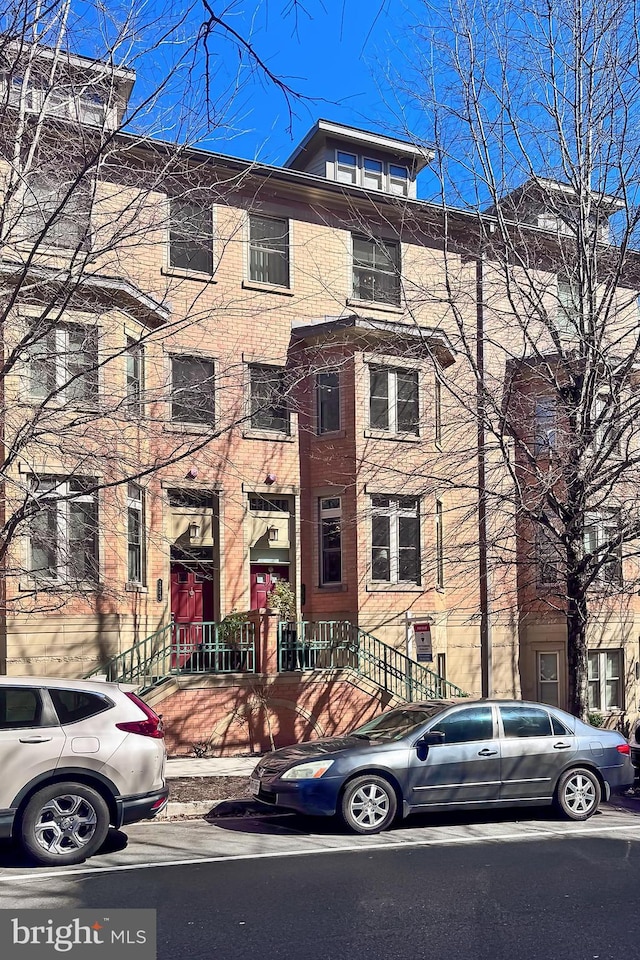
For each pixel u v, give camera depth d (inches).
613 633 808.9
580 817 401.4
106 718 326.6
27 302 450.3
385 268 791.7
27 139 428.1
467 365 670.5
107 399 454.6
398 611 724.0
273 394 623.8
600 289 577.9
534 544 547.2
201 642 633.6
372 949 222.2
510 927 240.1
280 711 609.6
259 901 264.8
